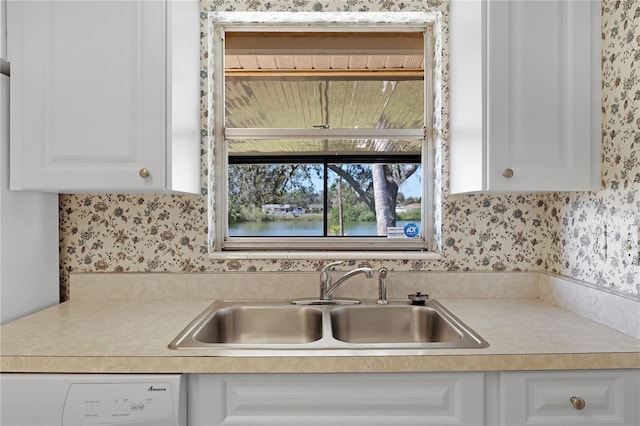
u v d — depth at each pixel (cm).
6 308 138
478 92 137
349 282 172
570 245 154
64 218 173
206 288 171
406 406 107
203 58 175
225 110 197
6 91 137
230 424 107
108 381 103
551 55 133
